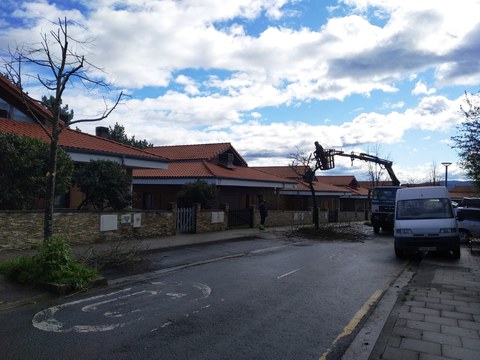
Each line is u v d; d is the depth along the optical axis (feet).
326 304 23.84
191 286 28.27
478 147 39.32
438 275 32.27
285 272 34.35
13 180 39.75
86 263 32.53
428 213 45.57
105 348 16.42
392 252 49.93
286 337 18.07
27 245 39.22
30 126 55.26
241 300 24.45
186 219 63.00
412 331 18.30
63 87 29.25
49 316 20.74
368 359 15.20
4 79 52.26
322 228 72.23
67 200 60.03
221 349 16.51
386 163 95.55
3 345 16.61
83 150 53.62
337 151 90.33
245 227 79.15
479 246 53.21
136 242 48.93
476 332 18.13
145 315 21.08
